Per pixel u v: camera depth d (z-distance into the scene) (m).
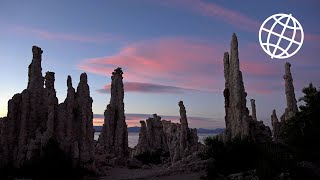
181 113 61.16
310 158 36.00
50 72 55.66
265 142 42.97
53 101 47.19
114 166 60.62
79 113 49.69
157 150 78.50
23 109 47.44
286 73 54.22
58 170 41.78
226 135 49.12
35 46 50.94
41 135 45.97
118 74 72.44
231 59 50.94
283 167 31.33
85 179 45.25
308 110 38.97
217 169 41.84
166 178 43.59
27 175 41.91
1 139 46.00
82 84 51.53
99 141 68.00
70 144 46.78
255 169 36.62
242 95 49.41
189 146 58.59
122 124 69.69
